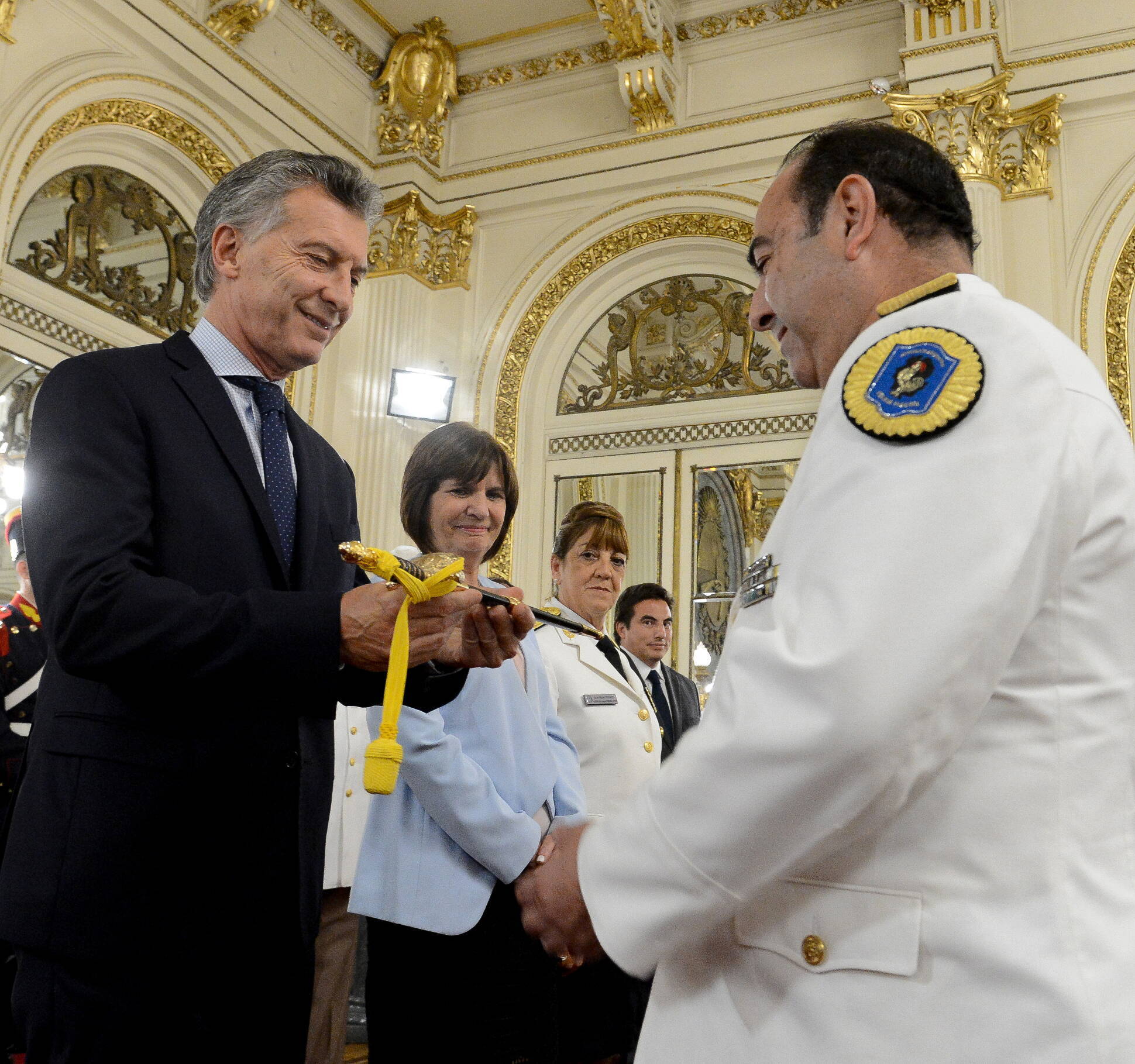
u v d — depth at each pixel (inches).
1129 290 223.9
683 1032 37.3
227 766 52.2
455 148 296.0
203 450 56.5
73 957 48.3
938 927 32.8
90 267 219.3
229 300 62.4
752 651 34.1
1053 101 231.9
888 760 31.2
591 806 114.3
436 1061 73.0
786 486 250.1
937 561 31.9
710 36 271.9
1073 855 33.4
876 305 42.8
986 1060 31.2
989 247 226.1
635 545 261.1
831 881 35.0
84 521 50.3
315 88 271.6
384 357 272.4
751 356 261.0
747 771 32.6
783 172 47.2
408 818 77.4
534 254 282.2
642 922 34.5
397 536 262.8
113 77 220.7
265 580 56.5
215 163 243.1
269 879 52.7
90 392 54.5
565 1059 99.4
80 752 50.6
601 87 283.3
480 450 92.4
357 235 64.2
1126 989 32.0
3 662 124.6
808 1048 33.7
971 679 31.8
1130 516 36.0
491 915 75.4
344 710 128.0
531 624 54.1
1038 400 34.0
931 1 239.9
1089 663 34.7
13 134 198.2
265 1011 52.3
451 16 283.4
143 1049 48.7
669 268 273.1
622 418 269.7
